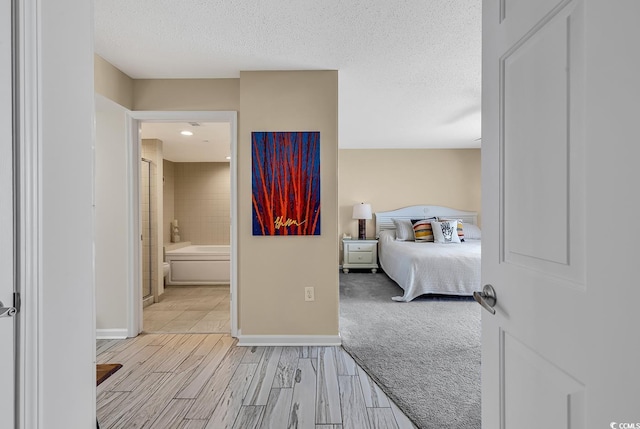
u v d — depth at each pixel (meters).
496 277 0.91
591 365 0.56
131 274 3.10
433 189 6.52
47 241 0.78
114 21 2.13
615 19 0.51
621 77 0.50
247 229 2.88
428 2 1.94
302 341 2.87
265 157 2.86
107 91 2.70
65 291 0.84
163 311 4.01
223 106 3.04
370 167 6.52
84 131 0.91
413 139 5.71
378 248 6.29
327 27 2.20
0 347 0.74
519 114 0.80
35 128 0.76
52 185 0.80
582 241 0.59
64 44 0.84
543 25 0.71
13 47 0.75
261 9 2.01
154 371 2.42
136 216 3.14
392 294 4.58
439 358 2.59
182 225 6.80
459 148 6.48
